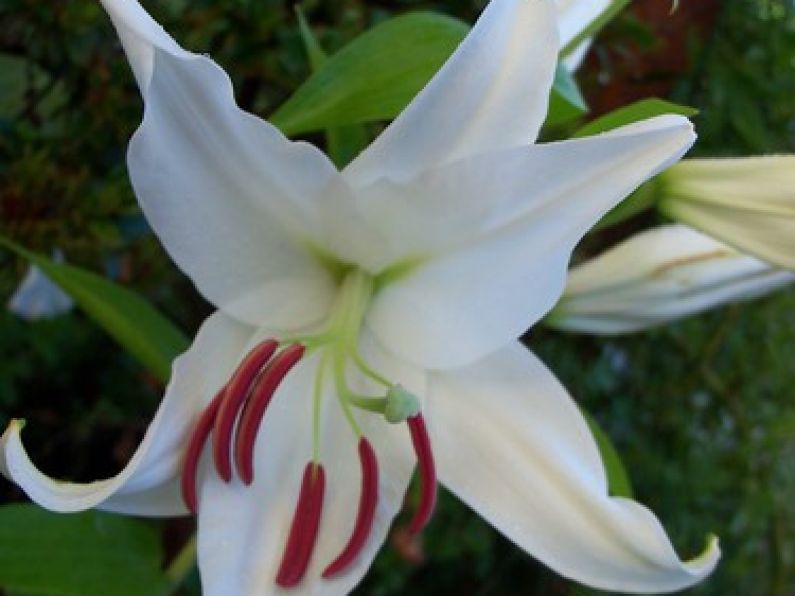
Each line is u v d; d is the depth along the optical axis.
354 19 0.47
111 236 0.47
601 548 0.31
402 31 0.35
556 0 0.37
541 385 0.33
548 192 0.30
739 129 0.69
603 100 0.59
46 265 0.38
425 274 0.33
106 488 0.29
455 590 0.85
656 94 0.64
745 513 0.88
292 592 0.31
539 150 0.30
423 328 0.33
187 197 0.30
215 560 0.31
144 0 0.44
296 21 0.46
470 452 0.33
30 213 0.47
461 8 0.48
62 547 0.35
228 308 0.32
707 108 0.67
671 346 0.80
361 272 0.34
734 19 0.66
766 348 0.84
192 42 0.45
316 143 0.48
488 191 0.31
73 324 0.63
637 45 0.55
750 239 0.36
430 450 0.32
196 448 0.31
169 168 0.30
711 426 0.84
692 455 0.83
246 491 0.32
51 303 0.54
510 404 0.33
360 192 0.31
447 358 0.33
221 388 0.32
